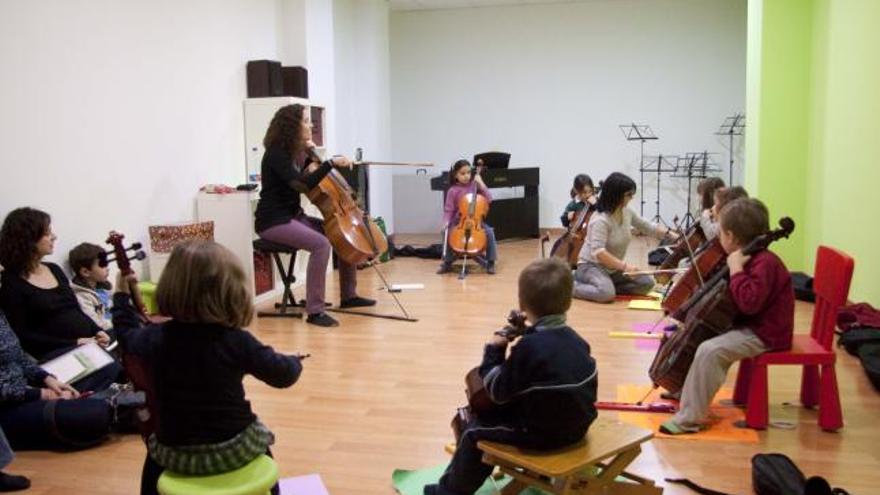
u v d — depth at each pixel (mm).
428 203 9797
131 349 1884
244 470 1843
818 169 5648
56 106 3943
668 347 3131
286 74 6082
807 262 5910
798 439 2840
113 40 4371
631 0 9117
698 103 9133
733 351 2844
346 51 8219
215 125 5477
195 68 5207
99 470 2678
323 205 4723
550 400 1964
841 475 2541
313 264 4723
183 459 1813
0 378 2812
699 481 2506
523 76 9516
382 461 2707
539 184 9555
